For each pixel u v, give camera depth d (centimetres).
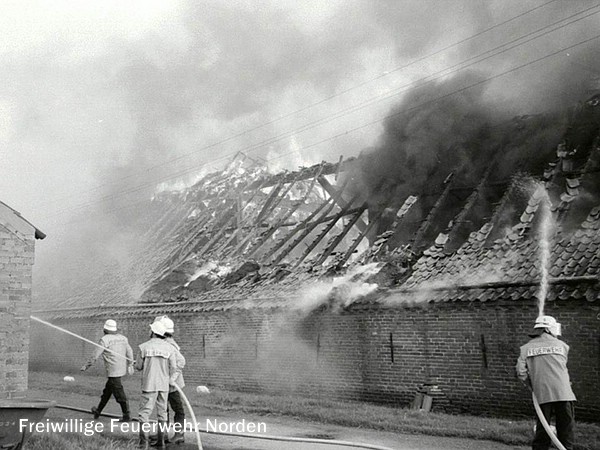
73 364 2523
